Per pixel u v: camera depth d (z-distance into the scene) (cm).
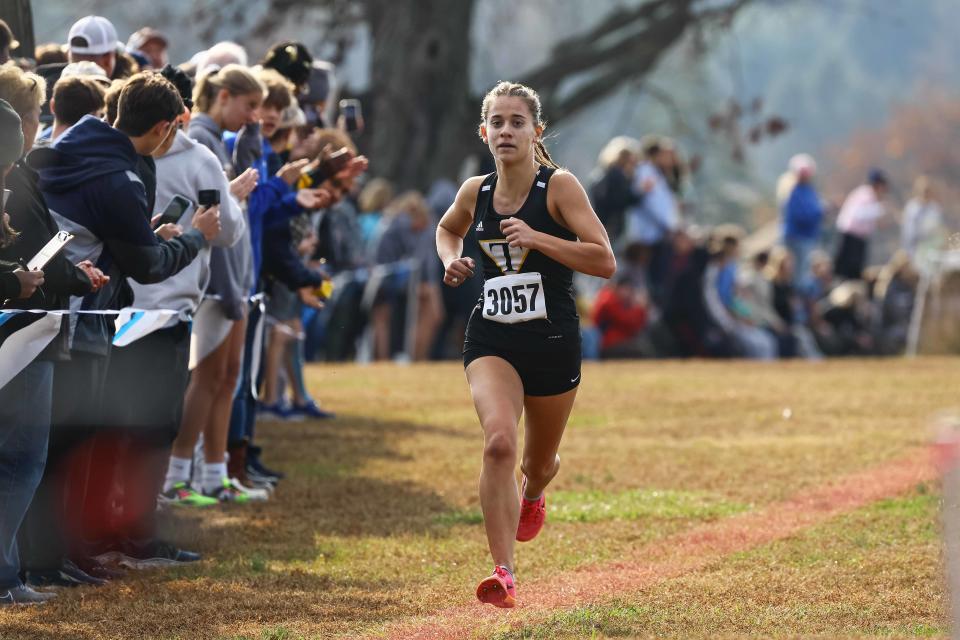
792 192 7025
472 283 5750
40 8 9881
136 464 2158
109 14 8844
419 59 8106
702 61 9600
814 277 7044
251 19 8375
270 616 1852
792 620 1775
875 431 3500
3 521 1862
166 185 2316
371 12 8188
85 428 2020
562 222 1873
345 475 2923
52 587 1995
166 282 2252
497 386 1828
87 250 2019
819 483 2789
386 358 5688
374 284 5575
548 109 8856
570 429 3606
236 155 2627
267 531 2384
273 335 3666
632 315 6000
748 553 2191
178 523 2422
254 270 2709
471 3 8275
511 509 1762
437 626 1789
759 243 9712
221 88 2533
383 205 5859
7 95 1839
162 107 2047
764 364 5528
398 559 2191
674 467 3008
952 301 6281
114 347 2145
